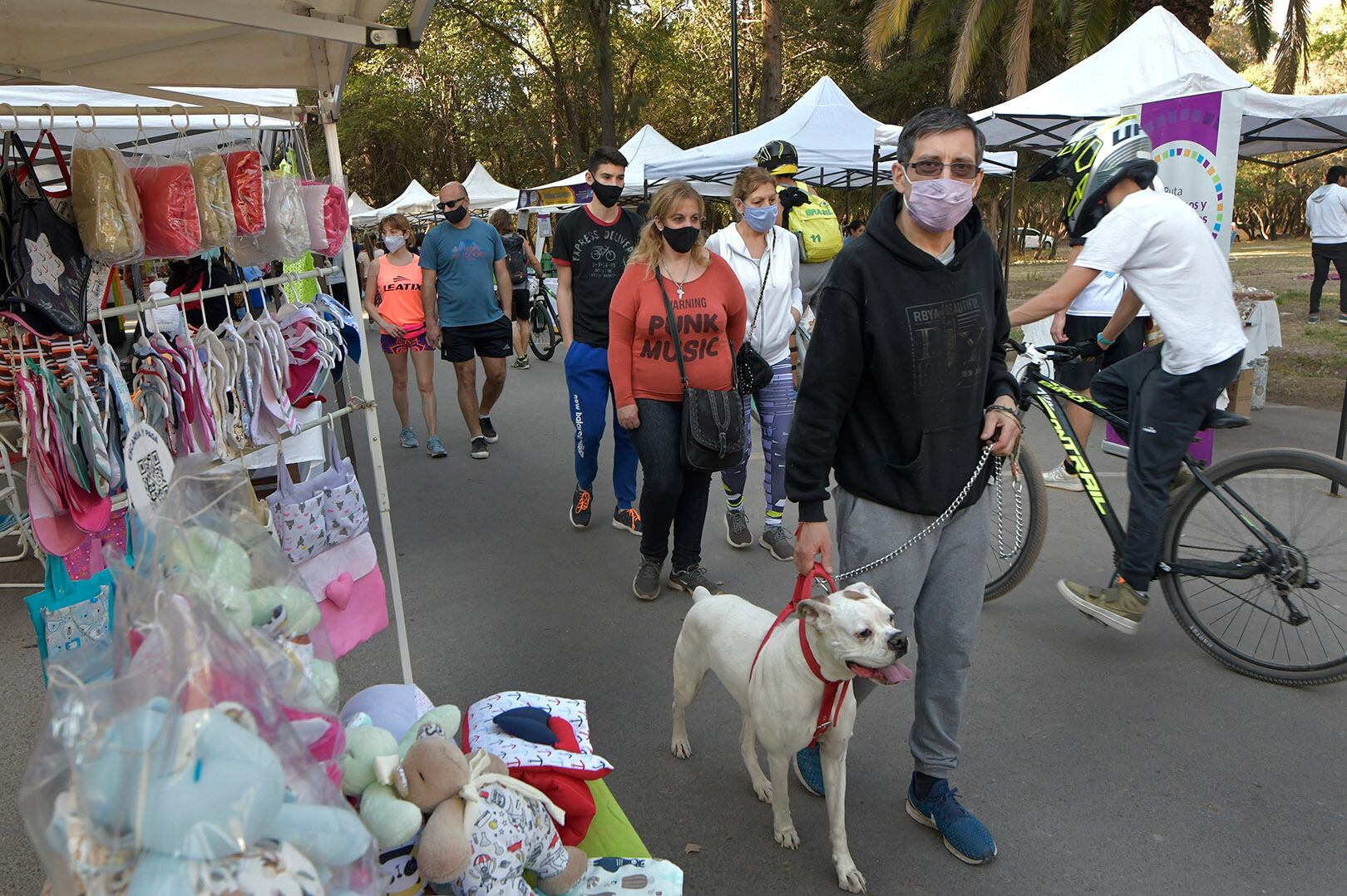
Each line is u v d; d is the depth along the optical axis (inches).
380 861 64.6
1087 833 103.9
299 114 121.3
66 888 43.2
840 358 90.6
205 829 42.3
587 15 920.9
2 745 129.0
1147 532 134.6
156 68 112.7
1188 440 131.2
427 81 1354.6
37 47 96.0
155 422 98.6
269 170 144.0
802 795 114.0
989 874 98.2
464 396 273.0
